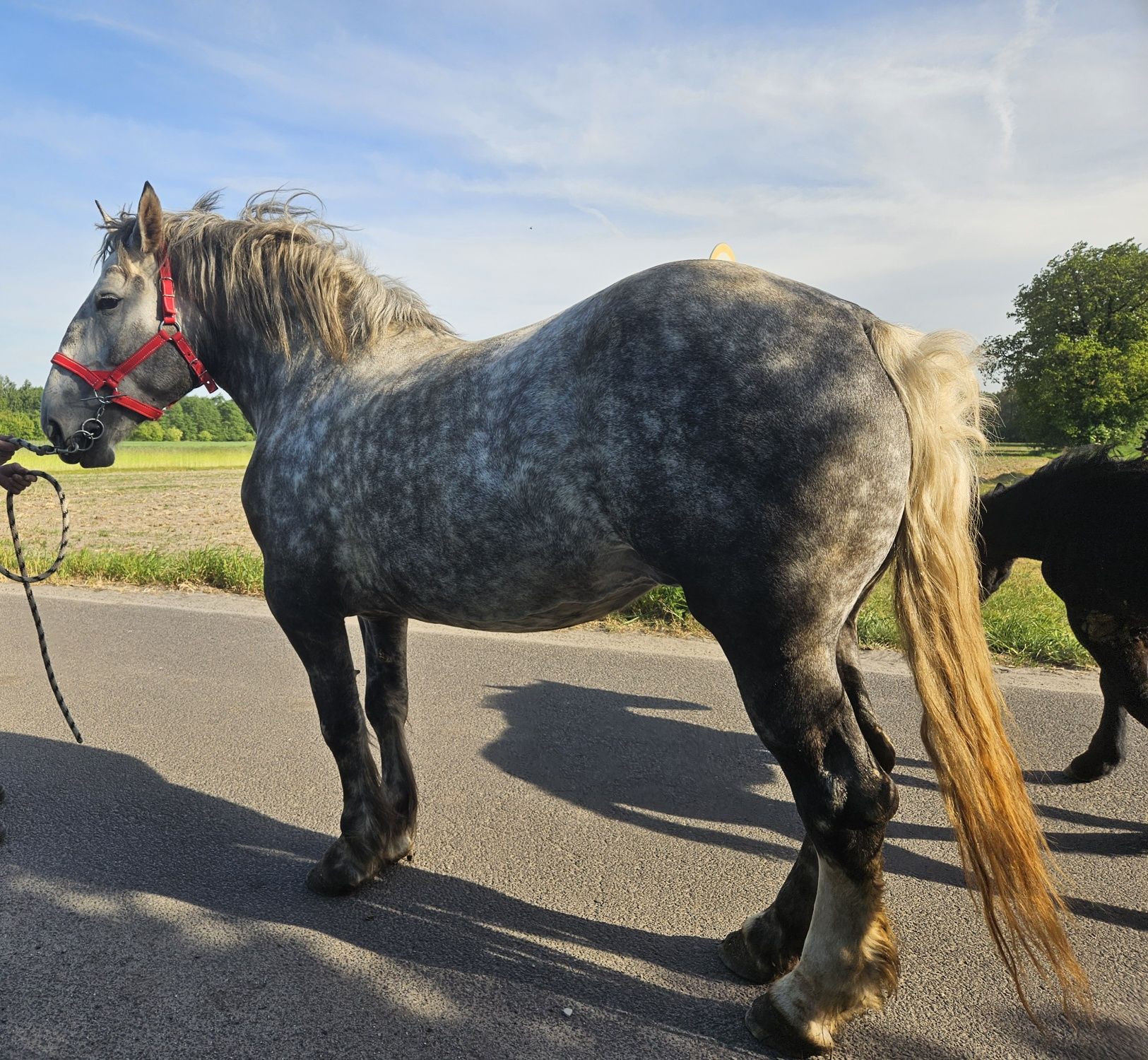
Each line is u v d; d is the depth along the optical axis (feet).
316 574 8.41
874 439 6.00
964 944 8.04
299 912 8.59
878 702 15.12
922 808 11.18
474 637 20.11
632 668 17.39
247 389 9.87
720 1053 6.52
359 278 9.08
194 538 41.60
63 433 9.90
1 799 11.06
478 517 7.06
